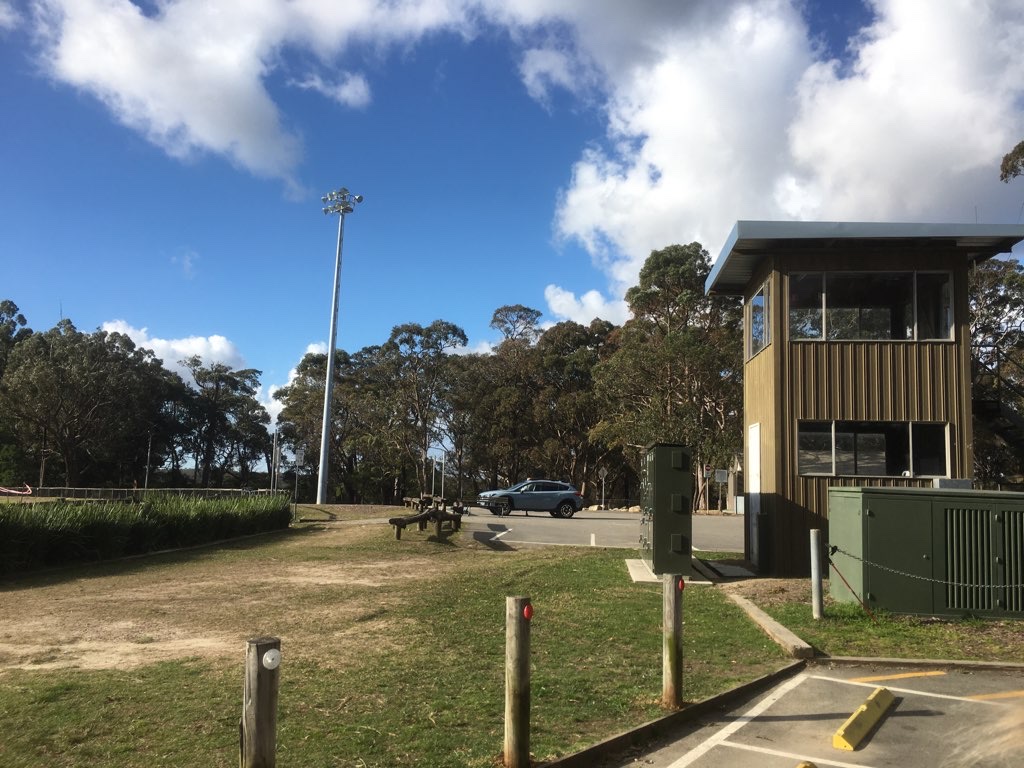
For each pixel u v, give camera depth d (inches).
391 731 199.0
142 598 431.2
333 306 1540.4
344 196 1574.8
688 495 494.9
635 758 192.5
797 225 557.3
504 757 176.1
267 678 138.1
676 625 225.9
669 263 1998.0
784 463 562.3
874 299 575.2
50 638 324.8
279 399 3048.7
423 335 2511.1
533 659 281.4
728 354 1780.3
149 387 2891.2
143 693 235.0
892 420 559.5
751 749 199.2
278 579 505.4
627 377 1846.7
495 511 1202.0
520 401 2373.3
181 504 771.4
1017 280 1419.8
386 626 343.9
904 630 332.8
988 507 358.9
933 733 211.3
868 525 365.7
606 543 767.1
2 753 183.5
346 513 1079.0
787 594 432.5
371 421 2620.6
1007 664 278.8
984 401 683.4
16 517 562.3
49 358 2586.1
